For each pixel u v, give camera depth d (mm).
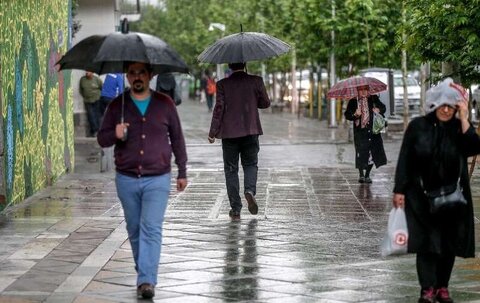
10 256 12820
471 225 9922
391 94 32875
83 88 34031
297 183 21234
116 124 10570
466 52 18453
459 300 10422
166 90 25172
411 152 9922
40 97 19750
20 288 10961
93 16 37750
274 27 50594
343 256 12938
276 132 38969
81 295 10641
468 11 17891
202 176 22656
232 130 15906
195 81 93312
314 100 53344
